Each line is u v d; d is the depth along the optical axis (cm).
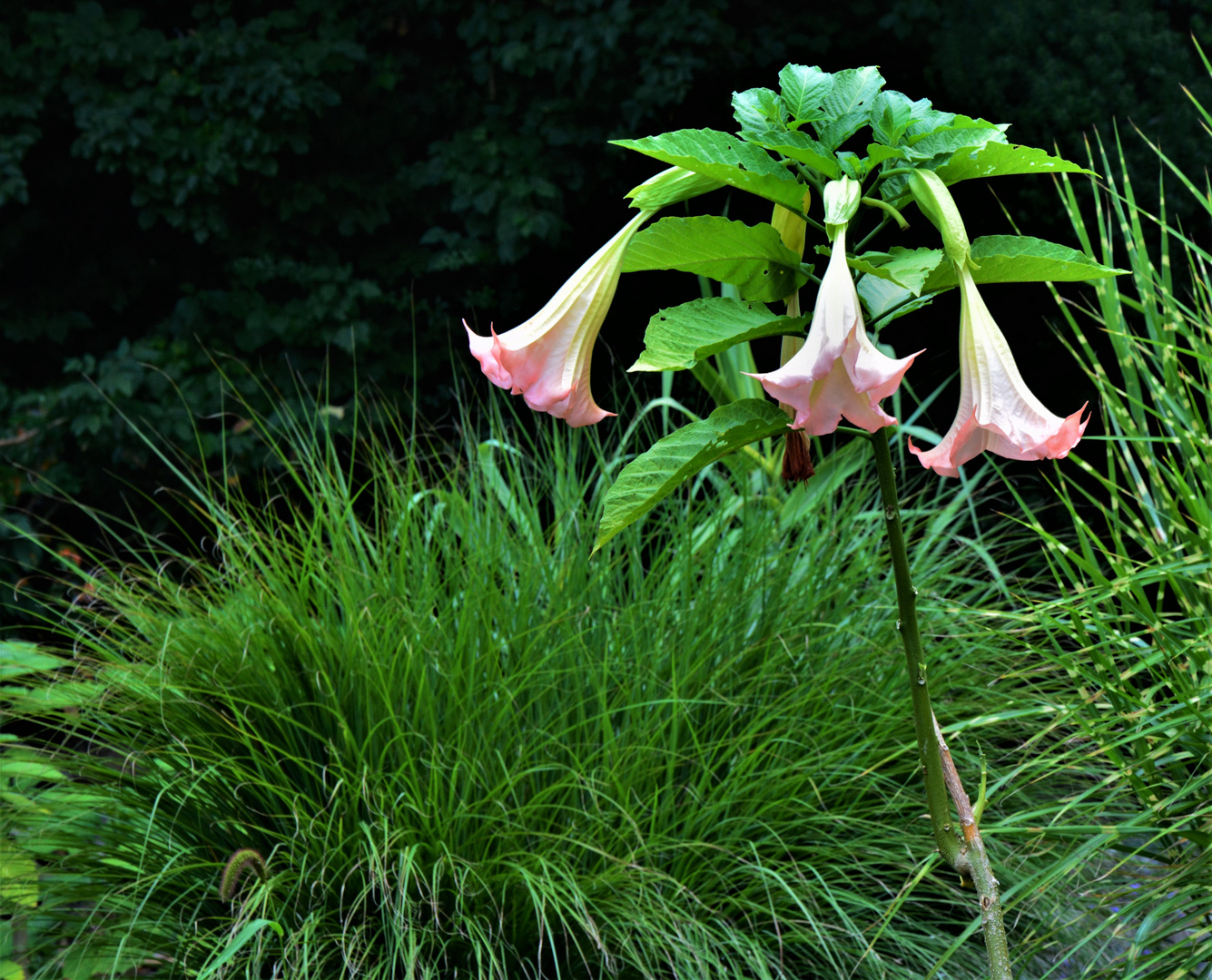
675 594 479
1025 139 766
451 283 1166
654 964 378
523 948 387
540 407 297
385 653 420
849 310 279
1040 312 732
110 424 948
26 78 996
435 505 510
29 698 434
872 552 531
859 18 1068
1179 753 357
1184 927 343
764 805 421
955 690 476
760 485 556
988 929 301
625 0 1054
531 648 429
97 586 471
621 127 1116
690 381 724
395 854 381
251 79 1046
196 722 425
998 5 798
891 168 294
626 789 403
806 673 461
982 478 686
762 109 295
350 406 1035
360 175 1148
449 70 1167
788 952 391
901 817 437
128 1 1109
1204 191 696
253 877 382
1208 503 366
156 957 385
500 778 410
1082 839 379
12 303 1054
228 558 472
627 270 297
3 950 379
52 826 408
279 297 1128
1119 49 728
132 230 1114
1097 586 367
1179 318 377
